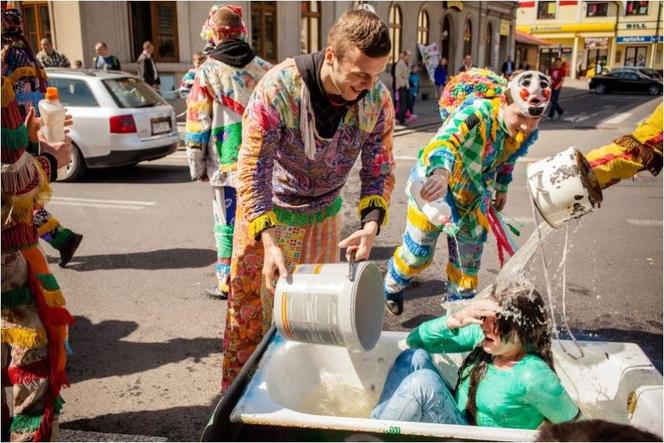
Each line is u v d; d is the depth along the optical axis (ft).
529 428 6.86
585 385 7.49
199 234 20.10
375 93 7.68
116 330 12.66
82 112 28.19
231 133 12.39
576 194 7.84
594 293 14.55
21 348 7.17
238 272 8.75
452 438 5.69
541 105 8.63
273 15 54.24
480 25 90.17
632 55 99.30
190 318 13.29
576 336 12.11
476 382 7.21
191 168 12.91
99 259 17.52
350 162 8.14
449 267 10.52
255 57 12.50
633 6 93.76
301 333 6.81
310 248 8.73
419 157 9.00
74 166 28.66
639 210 22.67
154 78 44.83
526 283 7.23
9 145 6.70
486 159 9.45
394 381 7.67
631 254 17.42
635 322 12.90
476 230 9.96
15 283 7.02
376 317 7.28
